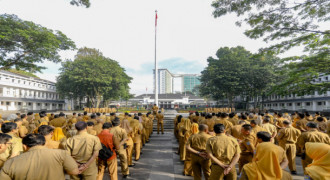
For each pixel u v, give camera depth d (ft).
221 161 10.67
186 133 20.07
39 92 168.86
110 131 15.98
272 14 25.84
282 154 8.77
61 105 200.34
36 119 25.88
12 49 51.26
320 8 23.65
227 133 17.71
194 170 13.17
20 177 6.61
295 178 16.26
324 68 31.50
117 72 135.23
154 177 16.65
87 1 26.50
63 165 7.55
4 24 48.42
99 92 137.80
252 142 14.35
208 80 140.05
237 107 200.13
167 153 25.40
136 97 246.06
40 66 61.72
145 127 30.22
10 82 133.59
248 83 127.03
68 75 122.62
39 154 7.07
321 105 115.44
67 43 61.16
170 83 555.28
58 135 15.46
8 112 97.86
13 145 10.48
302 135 14.46
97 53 156.97
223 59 130.00
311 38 27.48
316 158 7.42
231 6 25.45
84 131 11.19
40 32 52.01
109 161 13.61
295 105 140.46
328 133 17.76
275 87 39.24
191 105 229.45
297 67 34.53
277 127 26.50
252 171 8.29
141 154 24.91
